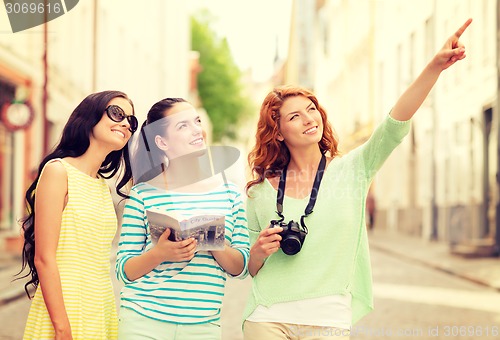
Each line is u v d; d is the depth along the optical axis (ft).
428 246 62.03
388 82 86.53
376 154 10.96
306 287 10.84
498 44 52.70
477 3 57.11
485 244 49.73
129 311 10.60
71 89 60.64
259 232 11.60
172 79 118.01
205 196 10.98
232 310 27.81
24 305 28.09
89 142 10.57
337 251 10.89
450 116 64.69
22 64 50.44
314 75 144.66
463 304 29.32
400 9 80.64
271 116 11.50
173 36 119.96
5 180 50.47
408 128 10.73
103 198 10.61
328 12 132.26
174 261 10.18
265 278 11.03
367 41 97.25
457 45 10.36
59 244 10.12
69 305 10.00
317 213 11.00
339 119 117.70
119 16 76.43
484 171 56.49
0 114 47.47
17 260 41.04
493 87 53.67
